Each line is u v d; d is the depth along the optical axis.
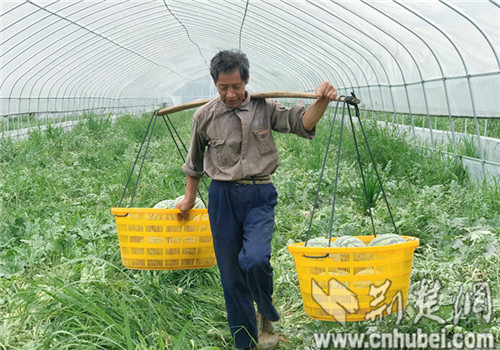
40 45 14.38
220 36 20.16
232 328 3.52
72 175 9.58
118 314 3.72
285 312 4.15
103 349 3.34
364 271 2.92
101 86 24.98
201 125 3.39
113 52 20.11
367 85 14.37
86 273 4.30
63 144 13.79
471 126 9.75
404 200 6.99
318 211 6.69
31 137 14.31
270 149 3.37
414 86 11.02
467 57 8.41
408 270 3.08
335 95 3.17
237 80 3.16
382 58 11.93
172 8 15.54
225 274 3.47
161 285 4.36
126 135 17.00
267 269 3.22
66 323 3.66
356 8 9.48
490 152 8.49
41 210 6.70
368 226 5.83
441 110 9.90
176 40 21.86
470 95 8.63
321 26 12.27
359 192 6.95
